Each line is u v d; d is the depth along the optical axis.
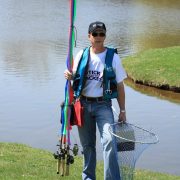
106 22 97.69
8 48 65.62
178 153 28.23
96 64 13.73
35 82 46.75
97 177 18.23
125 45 72.19
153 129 33.78
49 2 130.62
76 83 13.91
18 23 91.50
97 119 13.79
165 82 46.84
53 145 29.25
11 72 51.06
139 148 13.06
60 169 14.33
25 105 38.59
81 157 22.33
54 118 35.12
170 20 105.94
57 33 80.44
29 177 16.92
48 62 56.88
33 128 32.66
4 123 33.66
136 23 98.50
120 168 13.09
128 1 141.38
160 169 25.61
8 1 129.75
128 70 50.84
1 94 42.03
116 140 13.09
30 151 22.72
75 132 30.86
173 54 56.44
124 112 13.89
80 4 127.94
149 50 60.31
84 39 72.94
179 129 33.78
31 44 69.44
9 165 18.69
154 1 144.62
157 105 41.22
